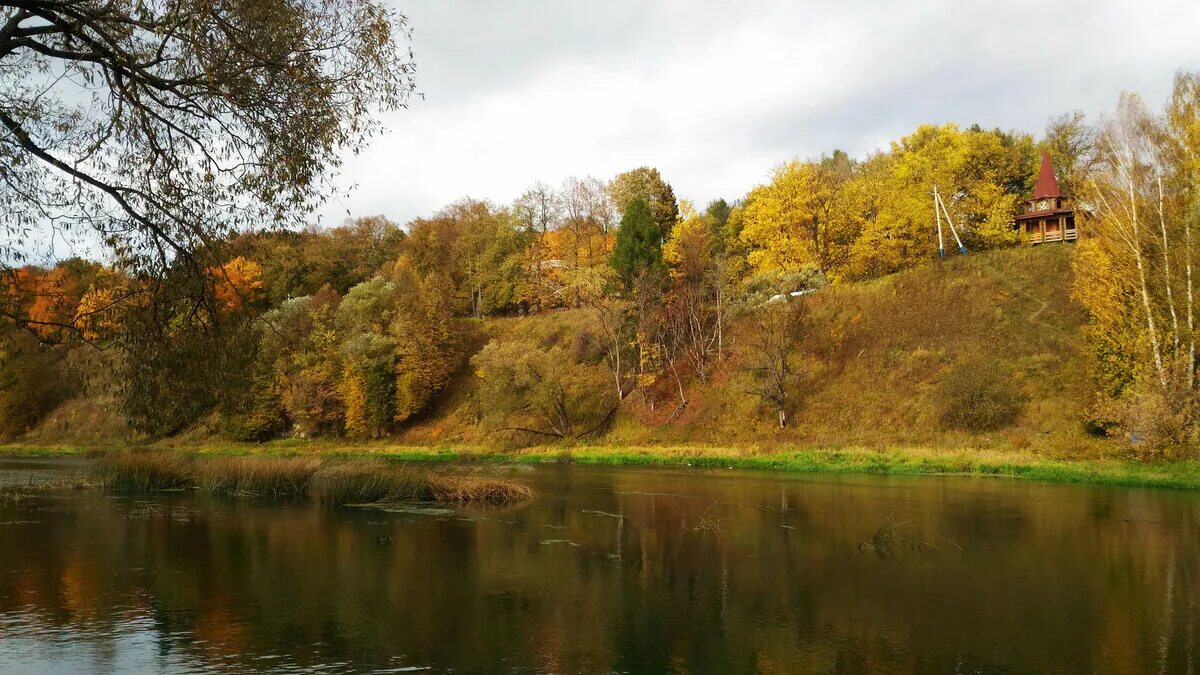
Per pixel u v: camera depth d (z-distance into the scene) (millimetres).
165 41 10773
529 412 58250
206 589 15258
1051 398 43062
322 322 69562
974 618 13023
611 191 83688
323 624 12797
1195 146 38062
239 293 12820
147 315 11852
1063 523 22859
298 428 66938
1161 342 36812
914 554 18531
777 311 54250
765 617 13148
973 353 47875
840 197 66375
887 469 39312
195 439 66375
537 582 15781
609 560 17969
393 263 92188
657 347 57219
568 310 73875
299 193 12094
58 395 72500
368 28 11727
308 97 11492
